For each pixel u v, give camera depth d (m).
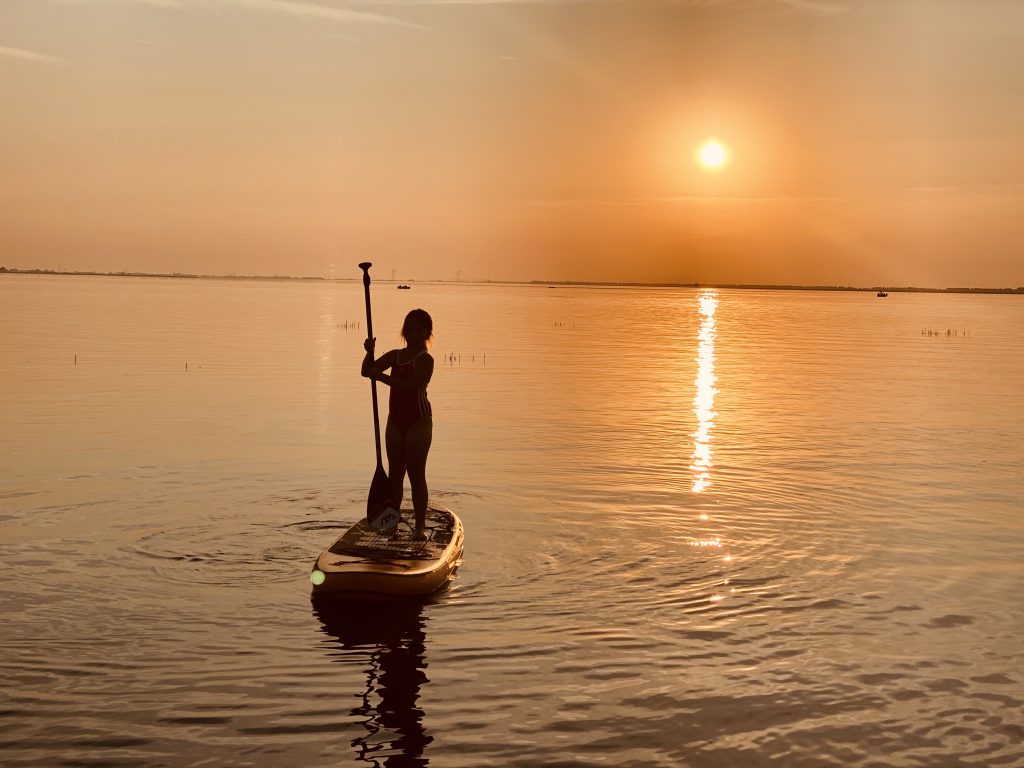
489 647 7.08
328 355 34.28
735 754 5.57
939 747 5.68
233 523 10.34
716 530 10.47
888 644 7.21
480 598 8.12
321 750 5.56
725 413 20.75
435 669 6.69
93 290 136.75
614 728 5.87
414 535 9.29
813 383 27.75
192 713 5.97
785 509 11.51
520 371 30.39
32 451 14.57
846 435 17.62
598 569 8.95
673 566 9.08
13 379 24.66
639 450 15.66
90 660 6.72
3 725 5.76
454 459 14.66
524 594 8.23
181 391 22.80
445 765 5.42
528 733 5.80
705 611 7.88
